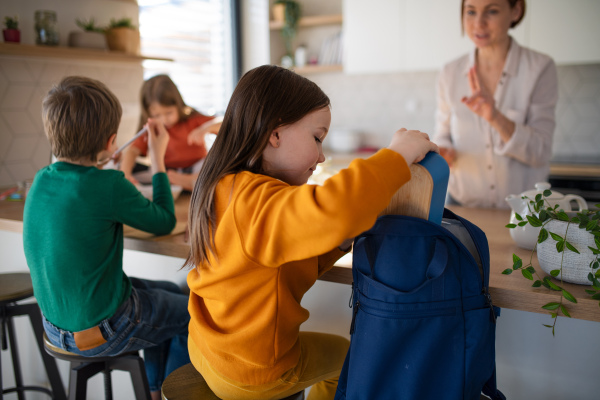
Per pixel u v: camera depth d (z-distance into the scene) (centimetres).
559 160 310
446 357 85
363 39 332
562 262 91
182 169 223
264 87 89
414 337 85
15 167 227
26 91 229
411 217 86
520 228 116
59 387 168
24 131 229
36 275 123
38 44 215
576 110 312
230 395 94
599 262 87
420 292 84
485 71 203
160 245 135
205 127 191
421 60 316
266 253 80
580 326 110
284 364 93
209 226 90
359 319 90
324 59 366
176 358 146
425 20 311
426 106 357
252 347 89
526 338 116
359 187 75
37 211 122
